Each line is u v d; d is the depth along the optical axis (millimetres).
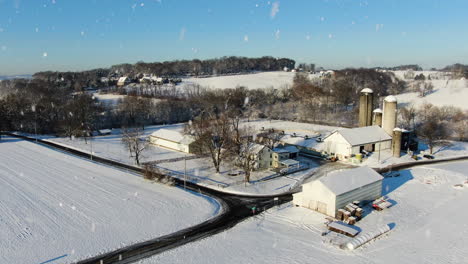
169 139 73188
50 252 30859
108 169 57656
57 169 57781
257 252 30469
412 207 40844
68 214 38906
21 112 91812
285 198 44250
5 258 29891
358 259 29125
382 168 57906
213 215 38969
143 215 38625
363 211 39562
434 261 29000
